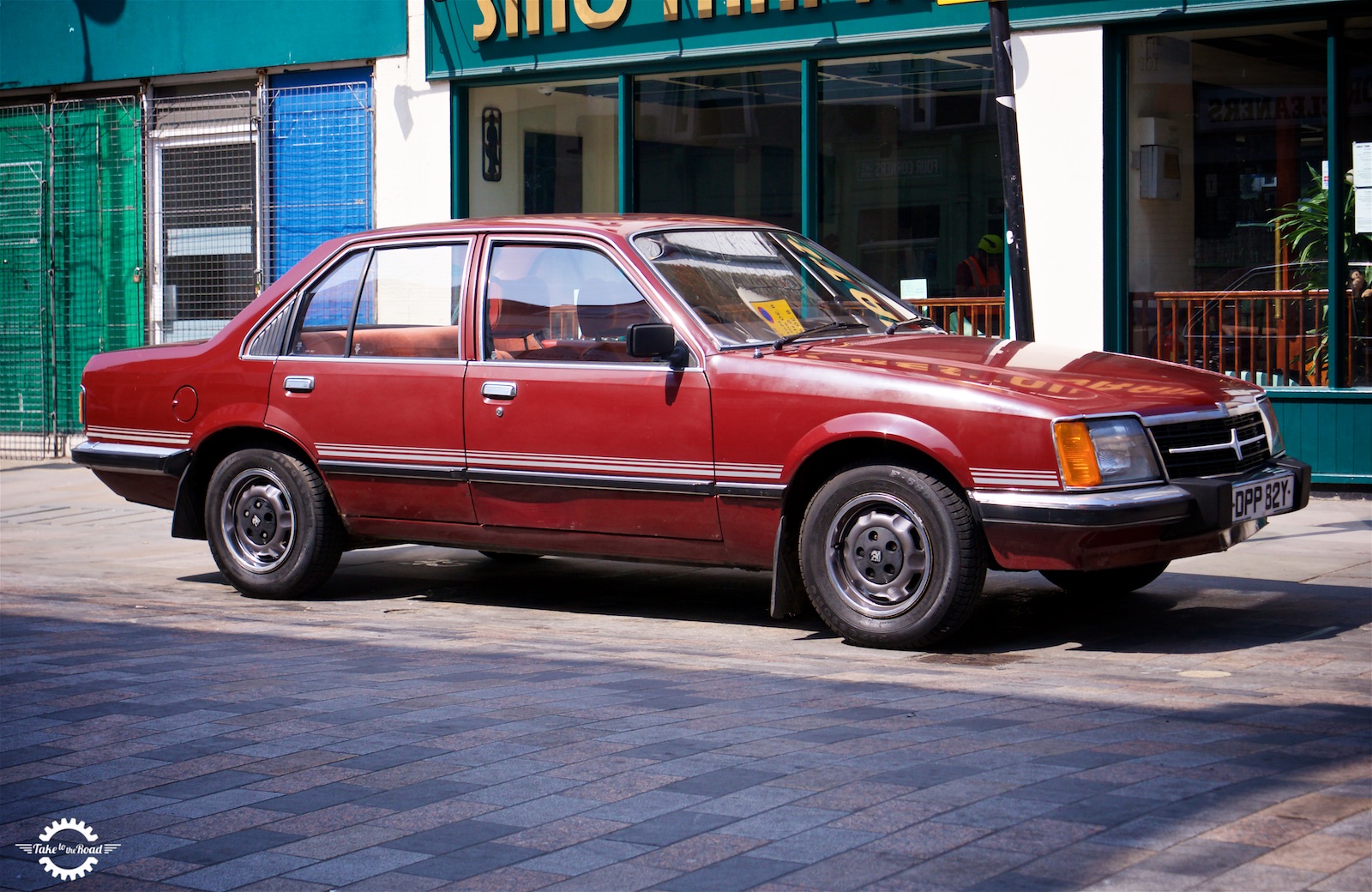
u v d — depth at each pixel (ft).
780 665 18.31
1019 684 16.93
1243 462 19.86
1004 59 25.50
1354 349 34.12
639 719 15.12
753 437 20.02
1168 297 35.86
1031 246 36.78
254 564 24.35
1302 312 34.58
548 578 26.61
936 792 12.34
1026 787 12.40
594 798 12.48
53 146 51.90
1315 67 33.99
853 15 38.58
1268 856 10.63
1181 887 10.09
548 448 21.58
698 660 18.70
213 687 16.94
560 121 43.96
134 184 50.78
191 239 50.03
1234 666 18.10
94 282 51.55
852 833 11.39
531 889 10.52
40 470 46.88
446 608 23.50
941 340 21.77
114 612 23.02
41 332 52.16
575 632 21.17
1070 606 22.75
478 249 22.86
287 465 23.94
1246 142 34.83
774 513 20.06
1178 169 35.58
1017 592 24.03
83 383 26.03
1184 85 35.35
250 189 48.91
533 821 11.96
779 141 40.42
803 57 39.73
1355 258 34.01
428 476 22.59
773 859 10.89
